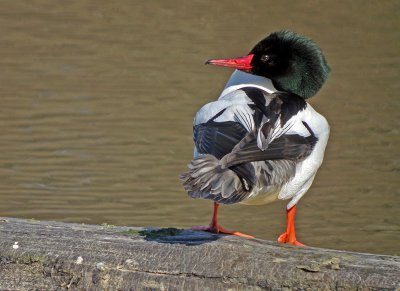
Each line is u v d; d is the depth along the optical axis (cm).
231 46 1878
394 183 1293
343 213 1197
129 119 1523
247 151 715
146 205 1202
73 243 710
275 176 736
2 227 738
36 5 2166
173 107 1577
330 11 2133
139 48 1886
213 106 780
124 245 703
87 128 1477
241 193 689
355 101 1638
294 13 2117
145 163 1348
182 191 1258
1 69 1745
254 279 670
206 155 711
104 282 689
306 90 866
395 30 2017
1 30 1972
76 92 1642
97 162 1344
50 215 1152
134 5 2178
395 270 659
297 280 663
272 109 773
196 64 1798
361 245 1092
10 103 1577
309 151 764
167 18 2075
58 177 1283
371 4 2195
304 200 1248
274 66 859
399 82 1727
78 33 1973
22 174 1287
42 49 1867
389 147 1426
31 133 1447
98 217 1152
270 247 703
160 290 679
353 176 1323
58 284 697
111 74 1739
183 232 737
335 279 658
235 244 706
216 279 675
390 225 1155
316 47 862
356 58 1852
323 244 1093
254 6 2161
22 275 704
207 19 2066
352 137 1472
